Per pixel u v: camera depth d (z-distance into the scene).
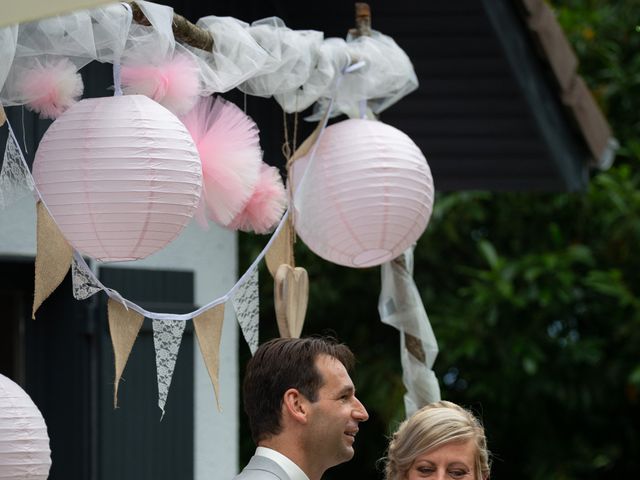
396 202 8.84
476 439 8.47
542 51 13.19
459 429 8.39
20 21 6.23
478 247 22.95
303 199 8.98
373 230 8.88
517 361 21.66
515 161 14.71
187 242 12.91
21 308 12.24
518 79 13.09
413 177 8.91
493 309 20.89
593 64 23.38
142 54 7.63
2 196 7.10
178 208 7.20
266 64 8.62
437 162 14.88
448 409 8.58
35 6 6.20
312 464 7.82
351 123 9.07
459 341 21.47
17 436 7.01
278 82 8.82
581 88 14.05
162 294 12.60
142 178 7.06
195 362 12.84
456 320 21.42
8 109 10.25
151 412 12.34
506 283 20.77
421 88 13.45
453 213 21.88
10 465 7.00
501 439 23.48
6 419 7.00
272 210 8.57
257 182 8.30
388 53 9.77
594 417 23.03
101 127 7.08
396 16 12.45
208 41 8.16
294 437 7.77
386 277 10.32
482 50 12.84
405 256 10.32
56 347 12.13
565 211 22.92
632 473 23.48
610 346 22.92
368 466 23.31
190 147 7.24
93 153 7.05
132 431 12.16
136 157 7.06
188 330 12.68
